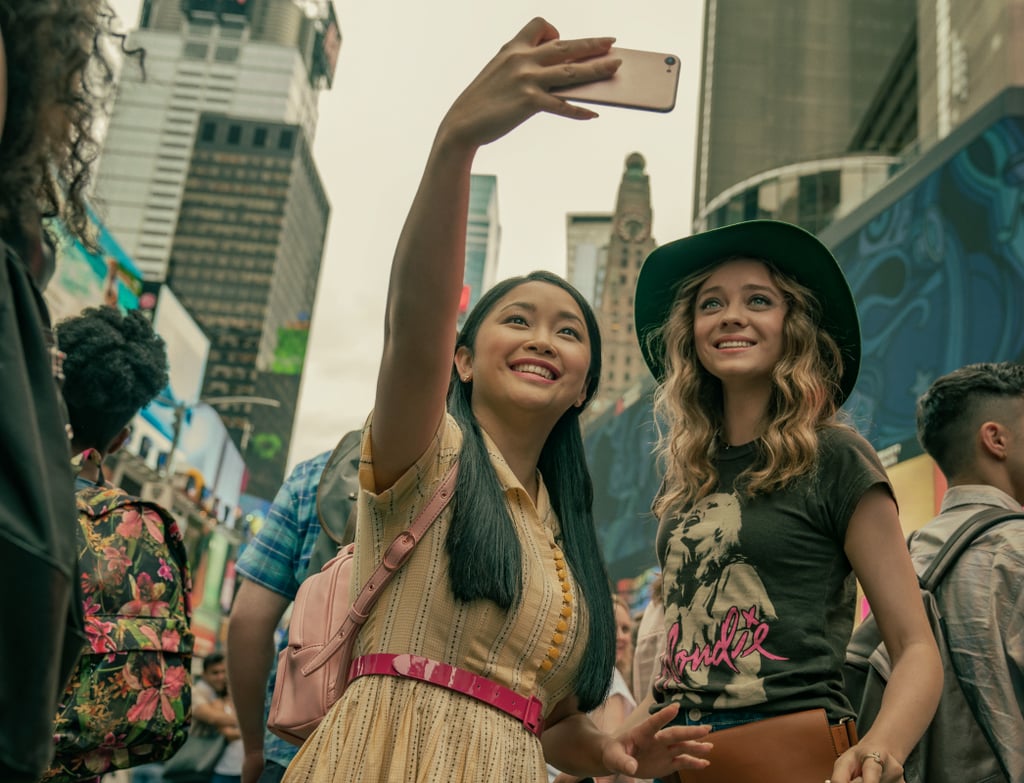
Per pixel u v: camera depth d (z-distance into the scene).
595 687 1.88
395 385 1.64
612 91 1.47
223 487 50.44
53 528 0.86
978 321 31.91
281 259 125.25
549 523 1.99
